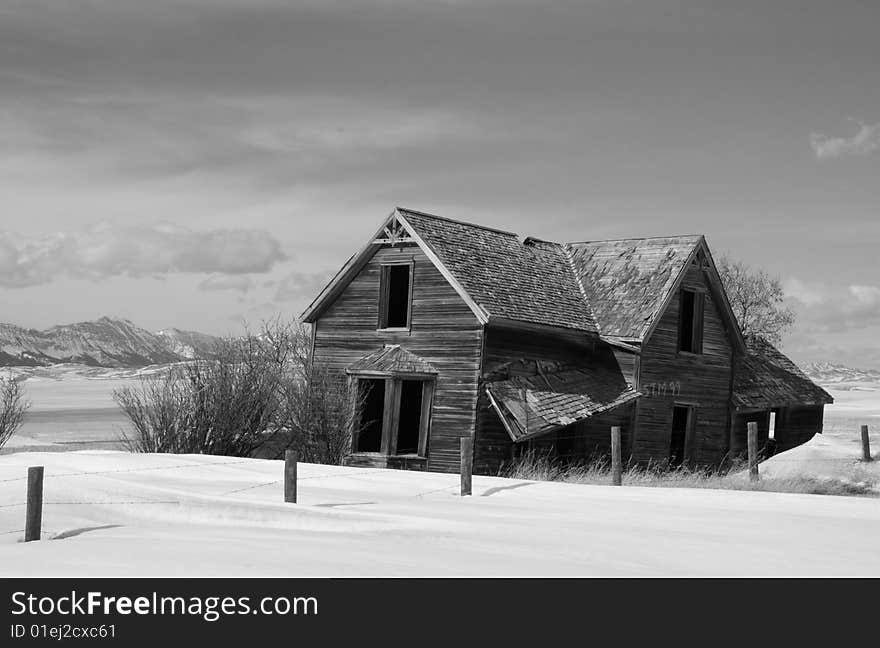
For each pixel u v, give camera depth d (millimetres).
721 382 35938
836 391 165500
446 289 29688
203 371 27938
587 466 30266
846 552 12484
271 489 18938
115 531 13453
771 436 45000
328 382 29688
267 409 28094
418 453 29297
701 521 15156
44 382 155250
